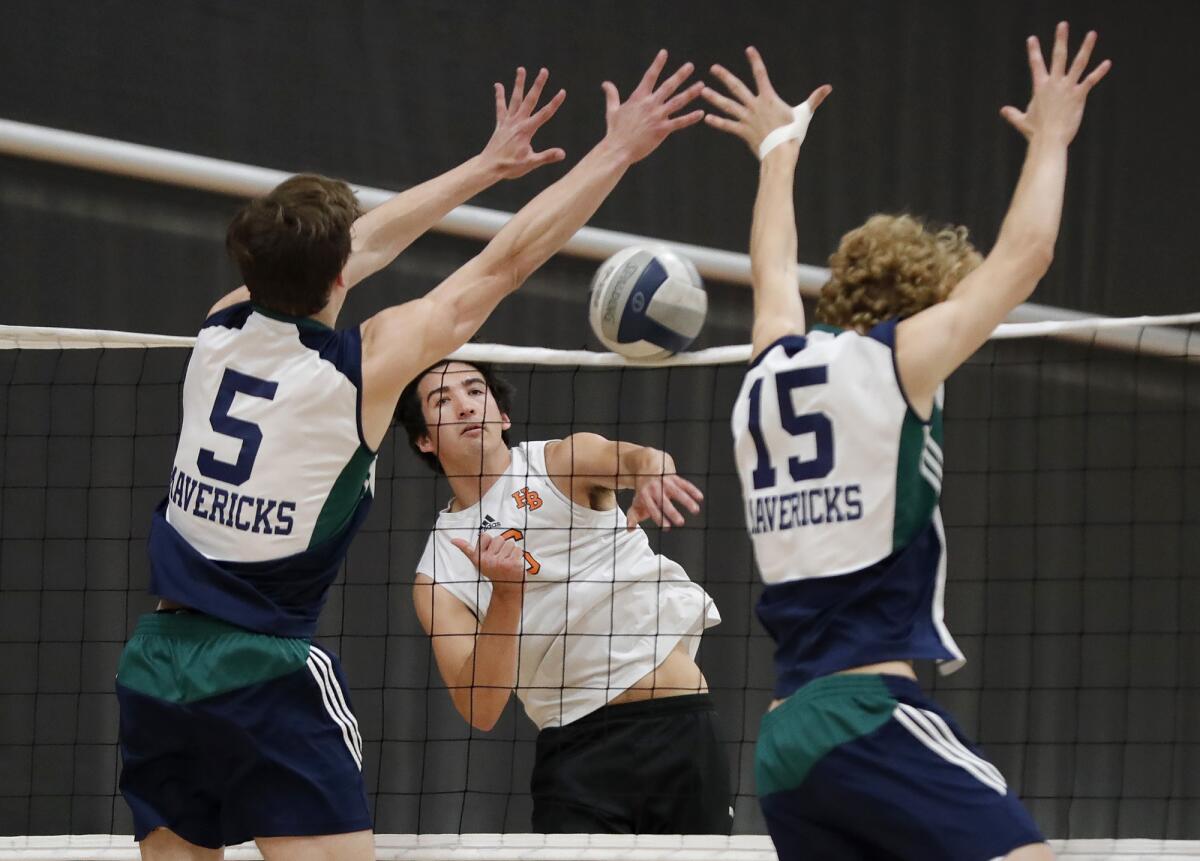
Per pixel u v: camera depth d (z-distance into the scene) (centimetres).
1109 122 2508
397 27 2448
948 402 2425
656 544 2314
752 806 2222
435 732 2223
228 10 2423
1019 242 834
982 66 2503
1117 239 2484
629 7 2488
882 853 838
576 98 2461
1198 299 2470
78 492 2278
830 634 824
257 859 1210
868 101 2494
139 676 940
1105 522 2397
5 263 2331
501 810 2203
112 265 2347
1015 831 777
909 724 796
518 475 1345
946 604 2370
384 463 2312
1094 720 2323
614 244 2400
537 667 1328
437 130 2439
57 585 2245
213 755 928
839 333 885
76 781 2191
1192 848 1238
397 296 2359
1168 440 2403
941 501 2405
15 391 2294
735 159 2453
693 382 2352
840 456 833
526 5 2472
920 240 897
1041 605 2369
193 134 2394
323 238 935
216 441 941
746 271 2422
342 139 2416
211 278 2364
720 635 2173
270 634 930
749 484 878
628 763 1299
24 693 2214
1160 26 2520
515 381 2339
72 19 2395
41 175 2355
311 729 936
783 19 2503
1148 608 2369
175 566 943
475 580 1311
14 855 1242
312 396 931
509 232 992
